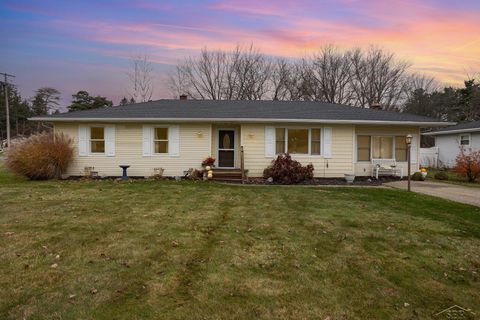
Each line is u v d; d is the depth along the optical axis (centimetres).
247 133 1411
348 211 754
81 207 747
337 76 3403
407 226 630
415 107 3672
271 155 1416
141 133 1415
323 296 342
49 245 479
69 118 1351
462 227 632
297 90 3372
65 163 1353
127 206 767
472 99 3553
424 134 2425
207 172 1345
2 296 325
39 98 6222
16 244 481
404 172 1502
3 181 1252
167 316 296
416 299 343
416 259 457
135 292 339
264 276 387
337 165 1434
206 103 1686
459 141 2142
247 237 539
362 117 1426
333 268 417
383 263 439
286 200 884
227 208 766
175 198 886
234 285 361
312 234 563
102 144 1415
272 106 1625
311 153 1428
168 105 1619
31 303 312
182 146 1424
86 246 477
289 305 321
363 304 328
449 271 419
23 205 763
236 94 3325
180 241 509
